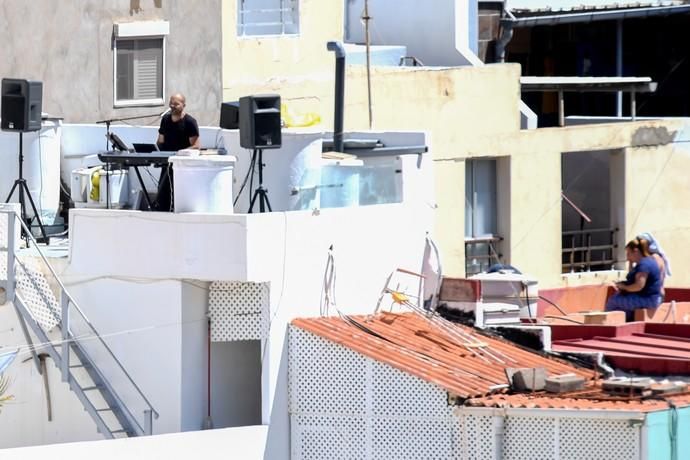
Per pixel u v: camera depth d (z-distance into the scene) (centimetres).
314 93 12719
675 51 15312
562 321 10269
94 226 9181
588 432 8644
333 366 9081
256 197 9406
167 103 12412
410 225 9825
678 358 9394
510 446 8762
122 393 9150
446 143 12875
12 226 9181
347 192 9831
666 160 13788
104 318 9175
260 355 9256
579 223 13675
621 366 9431
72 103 12181
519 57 15000
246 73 12519
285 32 12688
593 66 15162
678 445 8644
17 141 10375
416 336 9375
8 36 12012
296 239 9150
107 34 12269
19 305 9188
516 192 13162
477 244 13088
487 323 9931
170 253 9025
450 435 8869
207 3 12425
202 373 9106
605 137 13512
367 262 9550
